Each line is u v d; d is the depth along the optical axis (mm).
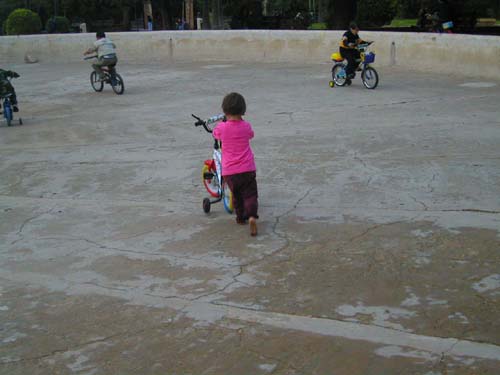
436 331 3932
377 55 19062
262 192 7246
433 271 4848
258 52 22203
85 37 25062
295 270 5016
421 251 5254
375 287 4621
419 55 17875
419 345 3766
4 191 8109
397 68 18453
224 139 5805
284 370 3576
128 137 11000
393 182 7297
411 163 8055
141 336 4074
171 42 23828
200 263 5285
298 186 7391
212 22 34500
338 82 15594
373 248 5383
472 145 8836
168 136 10875
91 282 5043
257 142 9852
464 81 15625
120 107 14227
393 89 14703
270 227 6078
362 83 15867
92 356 3857
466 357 3602
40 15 43438
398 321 4090
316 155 8797
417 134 9758
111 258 5547
